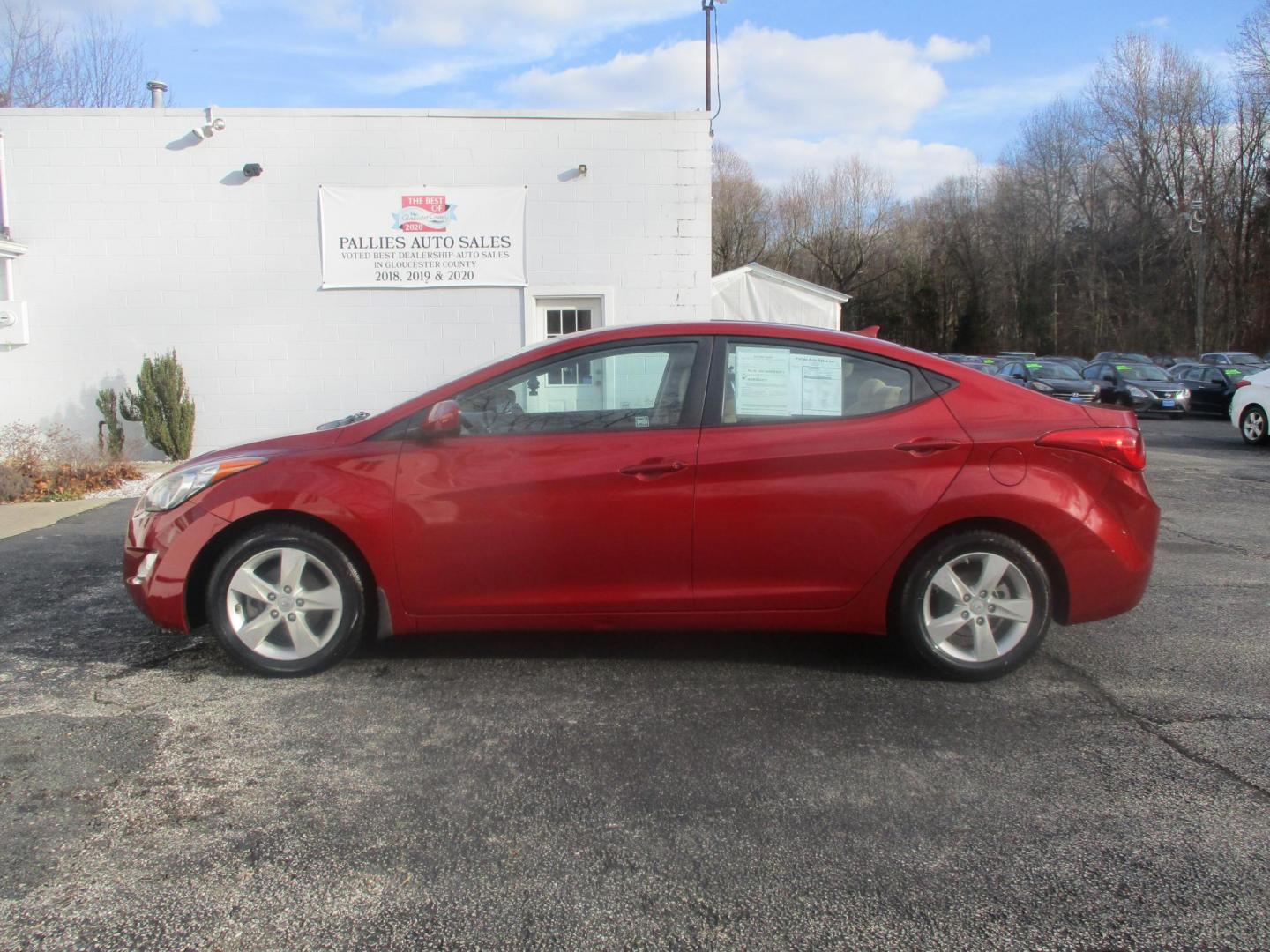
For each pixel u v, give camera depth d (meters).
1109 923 2.44
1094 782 3.21
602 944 2.36
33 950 2.31
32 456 9.97
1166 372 25.97
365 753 3.41
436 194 11.57
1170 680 4.18
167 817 2.95
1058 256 58.31
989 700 3.93
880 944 2.36
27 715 3.73
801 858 2.74
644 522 3.96
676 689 4.04
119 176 11.24
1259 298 47.22
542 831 2.88
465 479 3.97
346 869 2.67
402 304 11.68
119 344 11.43
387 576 4.01
